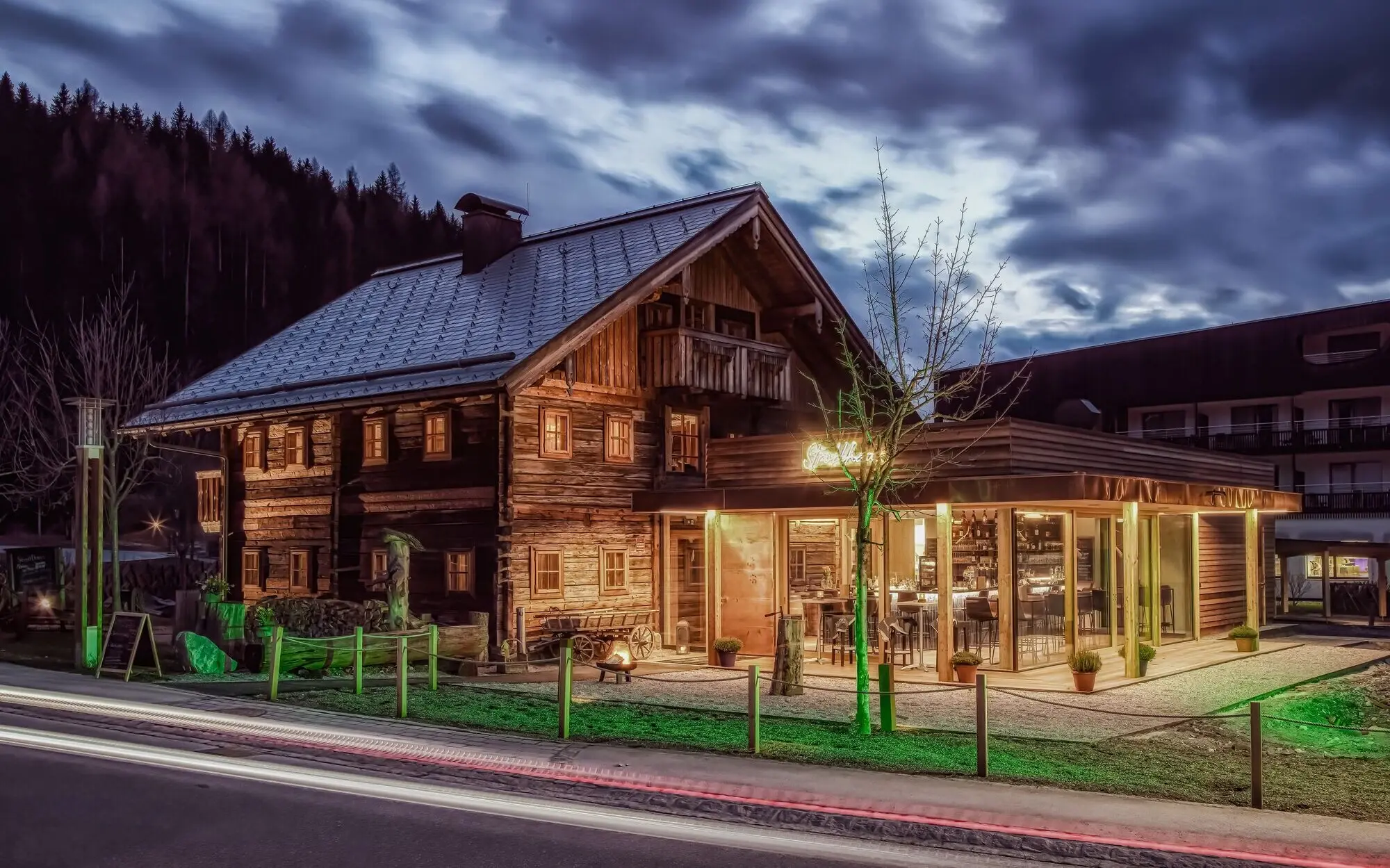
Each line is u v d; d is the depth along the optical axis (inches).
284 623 897.5
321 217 3900.1
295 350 1210.6
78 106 3599.9
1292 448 2260.1
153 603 1396.4
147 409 1254.3
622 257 1053.8
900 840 377.1
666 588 1036.5
